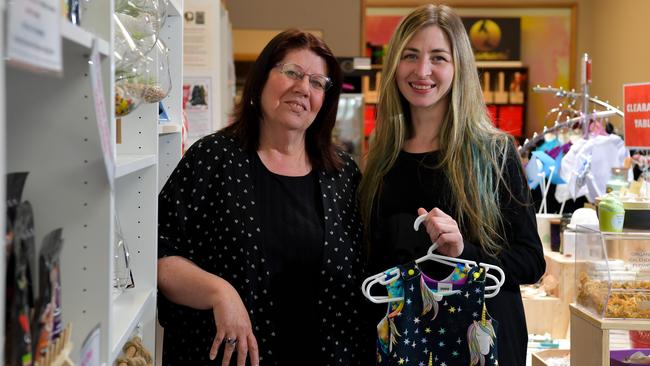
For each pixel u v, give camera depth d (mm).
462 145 2439
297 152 2449
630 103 3314
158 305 2326
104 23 1423
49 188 1391
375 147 2582
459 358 2303
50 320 1201
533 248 2434
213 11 4723
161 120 2582
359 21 7773
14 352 1078
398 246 2455
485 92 9289
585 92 4281
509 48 9234
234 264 2291
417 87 2447
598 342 2854
